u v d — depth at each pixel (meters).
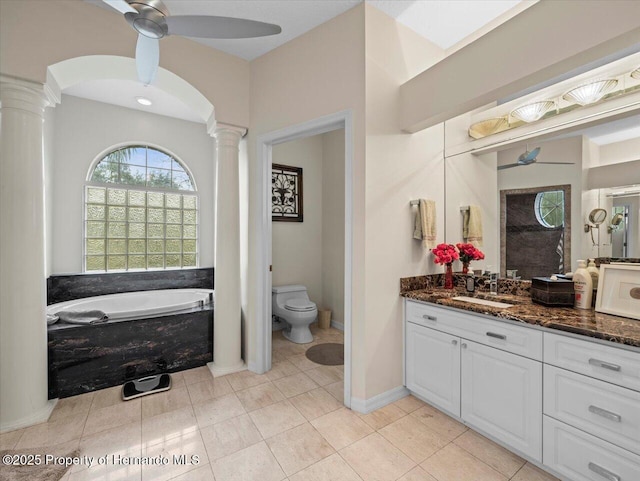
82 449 1.66
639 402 1.17
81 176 3.28
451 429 1.85
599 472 1.28
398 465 1.56
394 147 2.16
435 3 2.04
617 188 1.67
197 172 4.00
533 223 2.04
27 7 1.84
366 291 2.01
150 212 3.71
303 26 2.25
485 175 2.30
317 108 2.23
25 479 1.45
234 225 2.67
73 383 2.21
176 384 2.41
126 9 1.36
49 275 2.99
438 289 2.38
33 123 1.89
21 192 1.84
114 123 3.46
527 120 2.07
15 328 1.83
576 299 1.71
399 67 2.21
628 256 1.63
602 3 1.30
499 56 1.65
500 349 1.64
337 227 3.98
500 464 1.57
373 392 2.06
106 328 2.35
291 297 3.74
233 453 1.64
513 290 2.10
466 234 2.43
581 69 1.79
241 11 2.08
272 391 2.31
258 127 2.62
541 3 1.49
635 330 1.27
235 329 2.69
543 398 1.47
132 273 3.48
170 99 3.34
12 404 1.83
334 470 1.53
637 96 1.59
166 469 1.53
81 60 2.03
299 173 4.05
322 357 2.98
